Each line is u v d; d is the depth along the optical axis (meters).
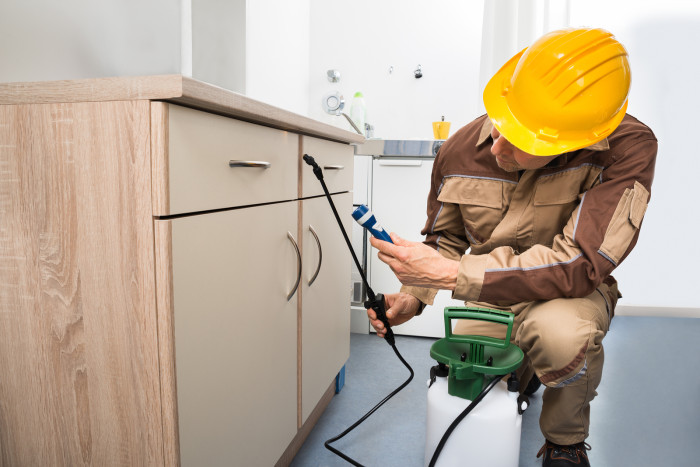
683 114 2.20
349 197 1.32
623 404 1.41
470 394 0.90
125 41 1.02
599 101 0.75
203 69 1.33
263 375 0.84
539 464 1.08
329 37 2.43
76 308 0.60
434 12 2.34
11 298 0.63
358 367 1.63
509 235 1.03
